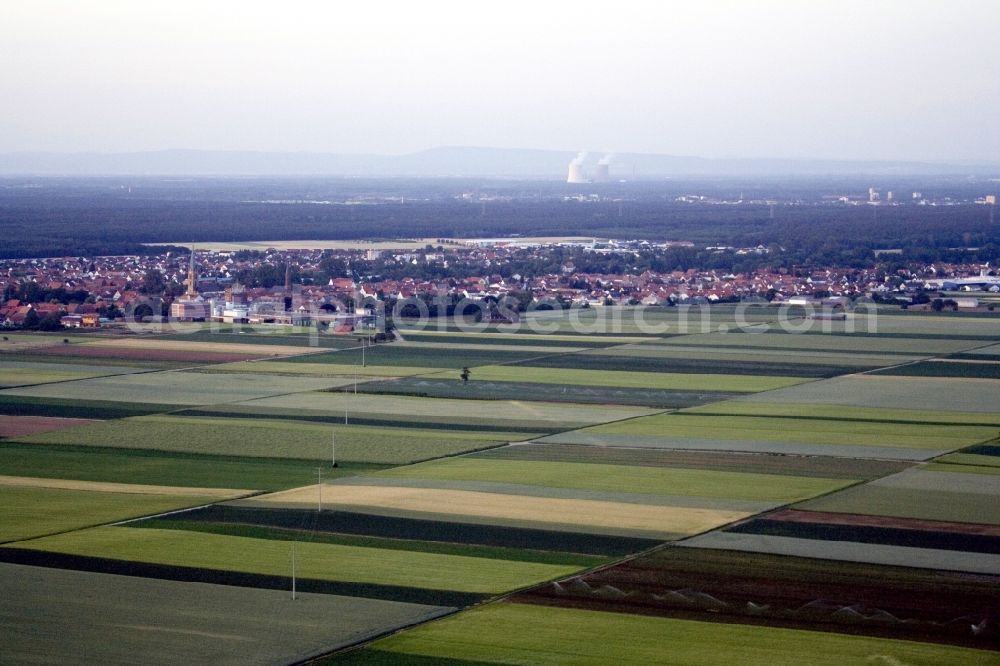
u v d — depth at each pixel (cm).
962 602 17088
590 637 15688
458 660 14888
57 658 14925
